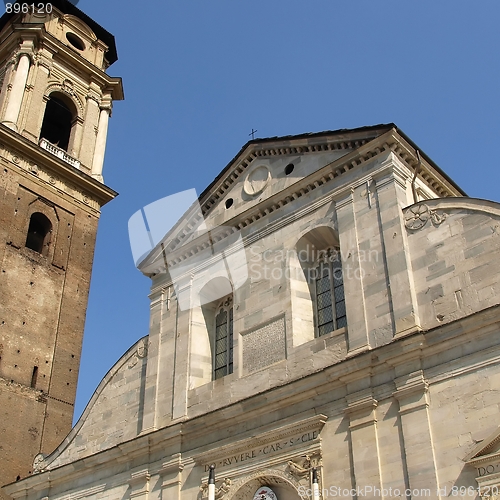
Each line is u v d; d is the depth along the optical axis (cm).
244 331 2695
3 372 3706
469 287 2116
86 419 3148
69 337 4141
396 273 2288
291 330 2519
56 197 4491
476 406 1911
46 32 4928
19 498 3167
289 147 2955
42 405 3806
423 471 1922
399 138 2553
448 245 2220
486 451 1816
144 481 2661
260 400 2408
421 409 2000
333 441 2161
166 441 2658
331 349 2359
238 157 3134
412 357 2086
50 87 4862
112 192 4819
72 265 4381
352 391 2186
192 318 2941
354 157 2623
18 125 4503
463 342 2012
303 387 2306
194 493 2467
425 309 2186
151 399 2869
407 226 2361
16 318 3906
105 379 3164
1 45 4988
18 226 4162
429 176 2681
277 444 2298
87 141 4931
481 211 2186
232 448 2397
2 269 3953
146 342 3083
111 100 5284
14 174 4281
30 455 3628
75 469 2986
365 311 2317
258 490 2300
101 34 5581
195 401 2711
